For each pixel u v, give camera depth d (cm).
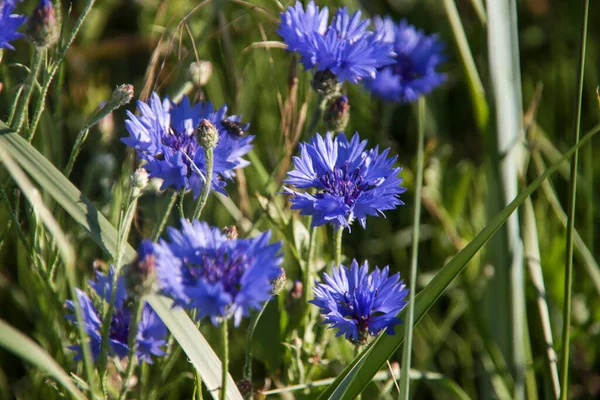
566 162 76
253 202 75
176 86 72
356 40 64
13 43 75
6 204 61
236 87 73
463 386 72
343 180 60
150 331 60
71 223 69
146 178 58
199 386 58
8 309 71
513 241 66
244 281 53
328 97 64
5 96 72
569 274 60
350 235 75
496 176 66
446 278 58
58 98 67
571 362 71
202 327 69
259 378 70
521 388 67
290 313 65
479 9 67
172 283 53
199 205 59
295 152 72
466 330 74
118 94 60
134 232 69
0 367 68
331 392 59
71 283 54
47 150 69
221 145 61
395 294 60
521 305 67
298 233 66
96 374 62
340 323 59
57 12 62
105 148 69
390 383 62
